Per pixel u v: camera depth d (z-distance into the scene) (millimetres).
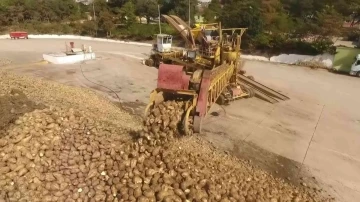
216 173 8164
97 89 17094
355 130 13438
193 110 10148
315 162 10703
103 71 20844
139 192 6832
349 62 23172
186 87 10211
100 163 7910
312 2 34000
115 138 9281
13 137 8320
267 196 7777
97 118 11227
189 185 7082
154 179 7180
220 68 12703
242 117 14055
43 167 7789
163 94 10602
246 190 7707
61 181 7430
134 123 12266
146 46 32969
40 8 42125
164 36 22328
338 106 16281
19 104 10062
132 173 7426
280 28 29828
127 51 28922
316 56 25844
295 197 8273
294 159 10805
